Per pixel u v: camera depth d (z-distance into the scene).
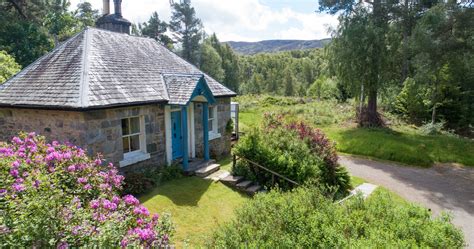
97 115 8.83
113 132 9.34
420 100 23.83
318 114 26.59
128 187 9.02
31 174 5.01
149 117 10.64
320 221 5.23
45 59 11.10
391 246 4.39
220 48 68.00
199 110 13.39
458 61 18.39
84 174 6.00
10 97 9.85
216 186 10.66
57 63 10.57
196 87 11.43
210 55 54.97
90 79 9.34
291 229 5.11
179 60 14.82
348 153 18.77
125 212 5.03
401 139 19.20
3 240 3.51
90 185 5.70
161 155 11.26
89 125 8.63
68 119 8.79
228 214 8.86
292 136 12.77
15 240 3.52
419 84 20.53
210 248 5.25
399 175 14.68
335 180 12.38
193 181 10.80
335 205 5.98
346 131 21.59
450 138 19.30
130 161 9.90
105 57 10.86
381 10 22.11
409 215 5.79
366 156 18.11
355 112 25.84
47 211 3.85
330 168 12.42
